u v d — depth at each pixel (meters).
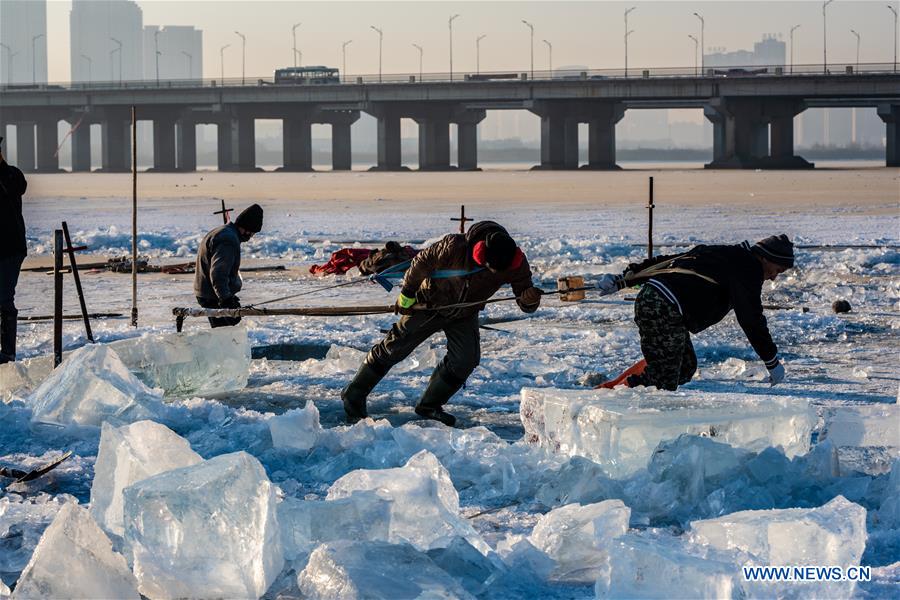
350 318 14.97
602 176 115.12
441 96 180.12
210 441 7.82
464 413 9.25
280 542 5.18
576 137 189.38
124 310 16.56
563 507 5.74
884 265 22.06
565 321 14.98
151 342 9.69
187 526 4.98
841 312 15.77
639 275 8.47
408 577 4.84
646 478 6.60
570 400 7.33
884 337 13.46
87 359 8.59
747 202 50.12
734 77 161.88
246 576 4.95
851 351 12.34
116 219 40.16
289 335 13.35
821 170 136.50
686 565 4.61
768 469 6.66
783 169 155.25
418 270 8.69
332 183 93.50
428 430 7.67
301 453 7.62
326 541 5.37
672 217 39.44
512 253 8.45
